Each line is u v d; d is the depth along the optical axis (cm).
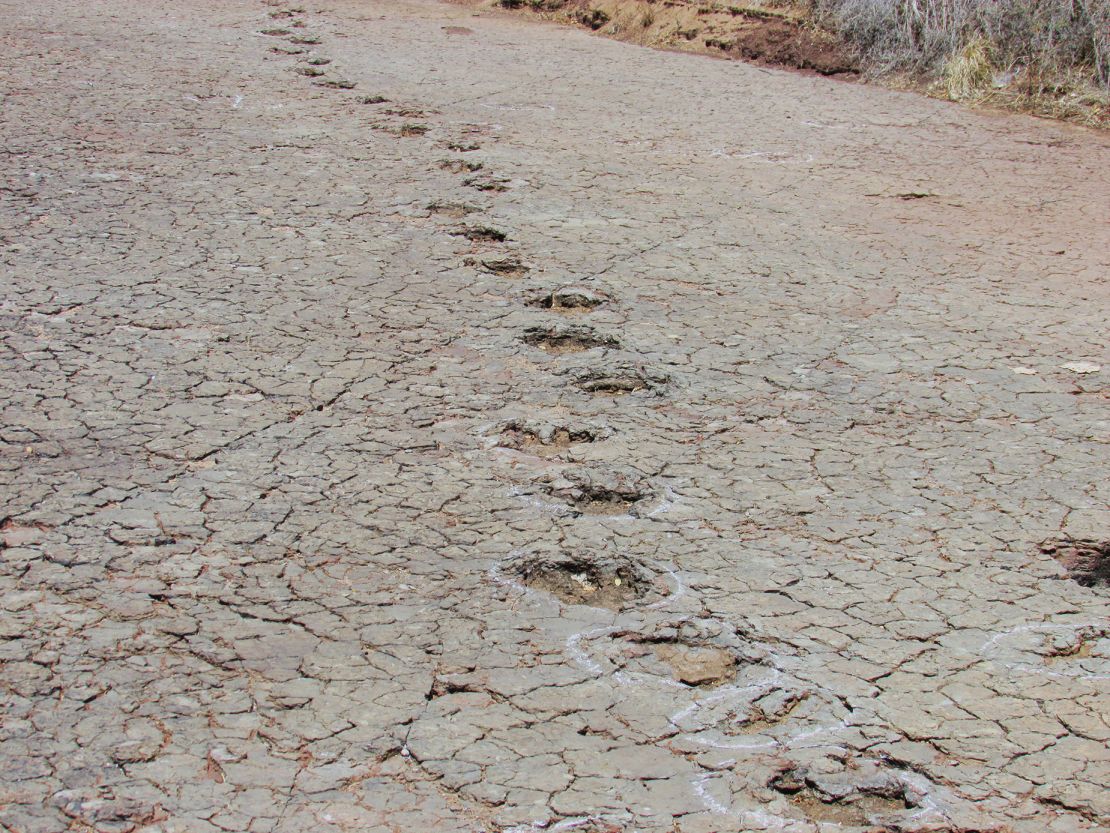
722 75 1307
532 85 1219
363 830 313
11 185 801
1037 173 977
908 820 327
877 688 379
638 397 570
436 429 528
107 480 470
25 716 345
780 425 548
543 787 332
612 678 379
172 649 378
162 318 617
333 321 628
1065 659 396
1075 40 1232
